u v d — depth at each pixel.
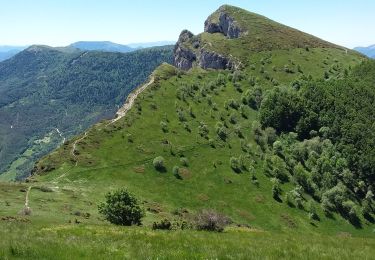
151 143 165.00
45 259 20.75
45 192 96.12
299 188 153.75
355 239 38.31
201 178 150.75
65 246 22.75
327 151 186.00
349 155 185.88
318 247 29.98
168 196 135.00
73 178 127.69
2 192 87.00
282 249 27.38
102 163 142.75
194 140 176.25
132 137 165.38
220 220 47.66
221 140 181.25
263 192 150.38
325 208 149.00
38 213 70.44
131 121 178.38
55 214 72.56
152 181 140.38
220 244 27.70
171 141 170.75
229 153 172.25
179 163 156.25
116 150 154.12
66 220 67.88
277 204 145.50
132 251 22.81
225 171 157.75
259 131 193.75
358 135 193.00
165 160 155.38
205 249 24.89
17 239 24.78
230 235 35.56
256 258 23.36
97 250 22.48
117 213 64.56
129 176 138.88
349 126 197.88
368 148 185.75
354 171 183.25
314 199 155.25
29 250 21.47
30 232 30.36
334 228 142.12
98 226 39.62
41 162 139.25
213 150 171.62
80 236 28.84
